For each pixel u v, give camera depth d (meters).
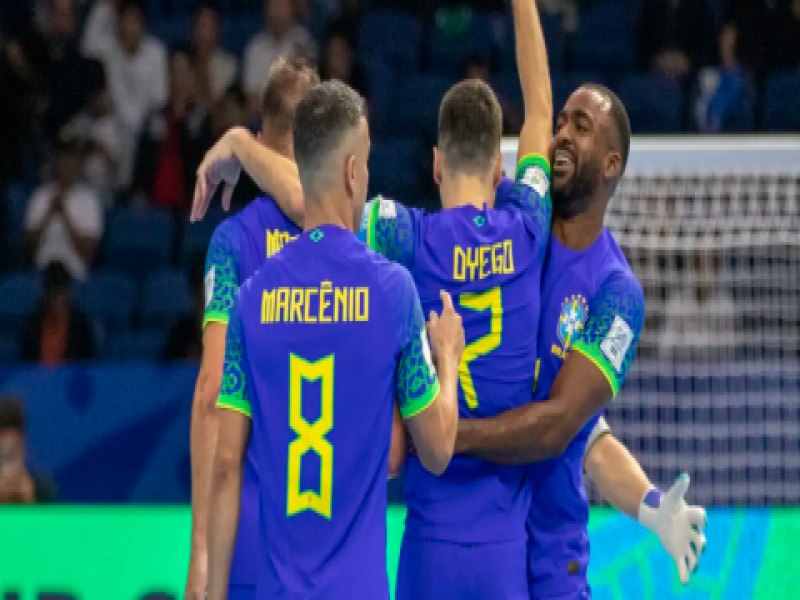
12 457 29.02
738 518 22.92
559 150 15.99
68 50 42.94
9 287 37.75
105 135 42.69
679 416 26.05
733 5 43.94
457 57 44.56
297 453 13.43
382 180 40.06
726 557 22.81
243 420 13.73
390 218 15.23
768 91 42.84
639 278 25.86
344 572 13.27
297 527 13.39
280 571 13.40
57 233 39.59
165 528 24.14
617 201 24.86
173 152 40.72
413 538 15.48
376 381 13.46
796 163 21.50
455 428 14.01
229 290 15.91
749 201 25.36
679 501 16.94
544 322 15.89
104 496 30.09
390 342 13.50
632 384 26.03
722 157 21.56
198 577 15.64
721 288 26.30
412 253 15.26
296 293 13.58
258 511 15.10
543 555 16.02
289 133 16.19
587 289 15.92
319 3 45.47
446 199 15.68
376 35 44.84
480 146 15.43
